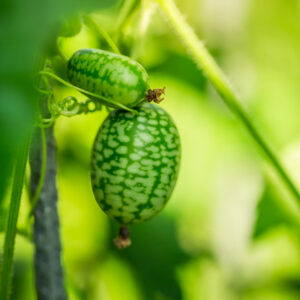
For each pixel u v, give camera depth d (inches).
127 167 11.5
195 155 16.6
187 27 12.6
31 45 8.9
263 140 13.0
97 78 11.2
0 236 11.9
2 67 8.9
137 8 12.2
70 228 15.8
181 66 15.8
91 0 8.9
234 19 16.3
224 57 16.6
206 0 15.9
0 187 9.0
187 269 16.1
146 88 11.3
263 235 16.0
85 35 12.1
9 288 11.3
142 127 11.5
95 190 11.7
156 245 15.8
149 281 15.7
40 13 8.8
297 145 15.3
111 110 11.9
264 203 15.7
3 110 9.0
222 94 12.8
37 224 11.8
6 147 9.0
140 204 11.6
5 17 8.9
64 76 11.5
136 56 12.3
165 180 11.6
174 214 16.2
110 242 15.8
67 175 15.8
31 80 9.0
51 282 11.9
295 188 13.2
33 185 11.8
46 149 11.7
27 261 14.7
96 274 15.7
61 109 11.4
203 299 16.4
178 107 16.3
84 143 15.8
